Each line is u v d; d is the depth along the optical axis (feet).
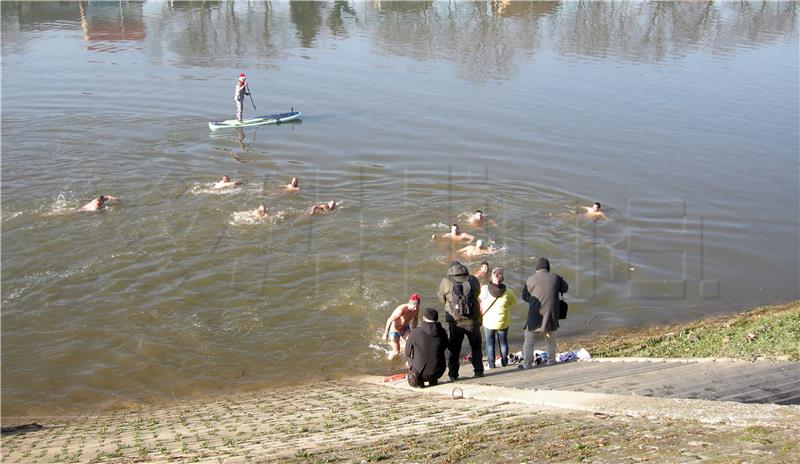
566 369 48.08
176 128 123.95
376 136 121.90
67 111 131.85
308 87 155.12
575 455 25.63
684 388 35.65
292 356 62.80
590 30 225.56
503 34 217.56
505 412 34.86
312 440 33.73
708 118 138.00
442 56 187.32
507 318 53.11
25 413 53.98
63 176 98.78
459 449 28.07
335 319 68.18
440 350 47.83
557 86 158.92
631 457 24.63
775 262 82.07
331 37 210.38
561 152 116.47
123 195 92.89
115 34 212.02
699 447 24.86
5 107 133.39
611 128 130.21
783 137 127.34
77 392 57.00
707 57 190.70
